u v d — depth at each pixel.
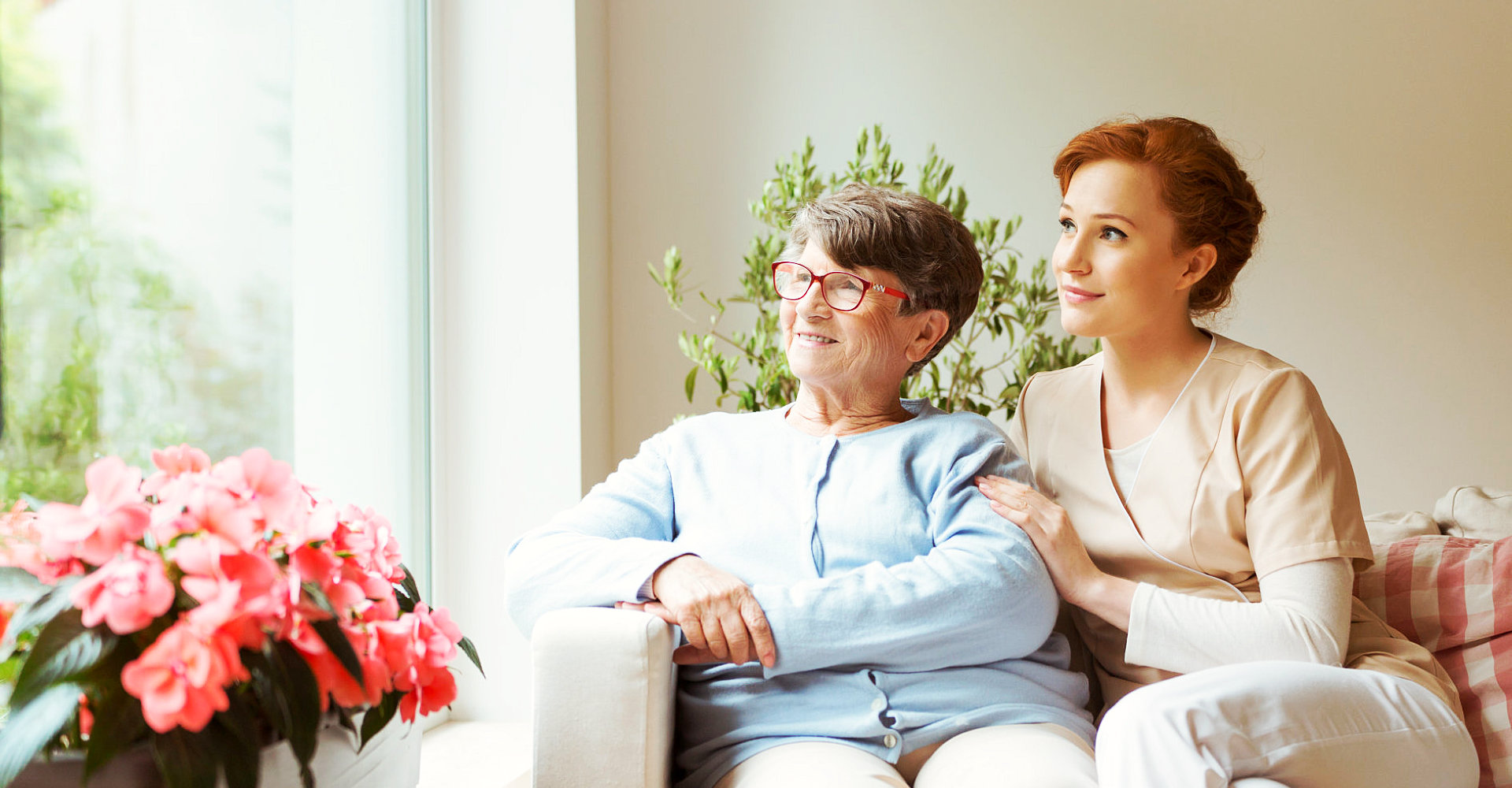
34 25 1.23
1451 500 1.71
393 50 2.08
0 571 0.82
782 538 1.32
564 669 1.12
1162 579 1.35
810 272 1.36
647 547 1.23
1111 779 1.01
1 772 0.71
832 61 2.57
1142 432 1.41
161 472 0.87
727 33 2.59
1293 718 1.03
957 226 1.41
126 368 1.37
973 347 2.51
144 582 0.77
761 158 2.59
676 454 1.43
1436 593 1.45
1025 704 1.24
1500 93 2.38
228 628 0.77
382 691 0.92
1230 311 2.48
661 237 2.61
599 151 2.45
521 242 2.23
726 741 1.22
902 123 2.55
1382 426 2.44
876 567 1.23
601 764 1.11
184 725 0.73
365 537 0.95
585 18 2.31
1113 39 2.49
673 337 2.61
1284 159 2.45
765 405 2.13
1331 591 1.23
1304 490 1.27
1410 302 2.42
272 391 1.68
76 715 0.79
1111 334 1.37
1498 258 2.39
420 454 2.17
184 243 1.48
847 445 1.38
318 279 1.81
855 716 1.20
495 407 2.24
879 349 1.36
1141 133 1.36
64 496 1.27
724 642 1.17
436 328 2.22
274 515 0.85
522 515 2.23
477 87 2.25
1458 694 1.33
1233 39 2.46
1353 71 2.43
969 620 1.20
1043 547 1.28
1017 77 2.52
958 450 1.36
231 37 1.58
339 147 1.88
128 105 1.37
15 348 1.20
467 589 2.25
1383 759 1.07
